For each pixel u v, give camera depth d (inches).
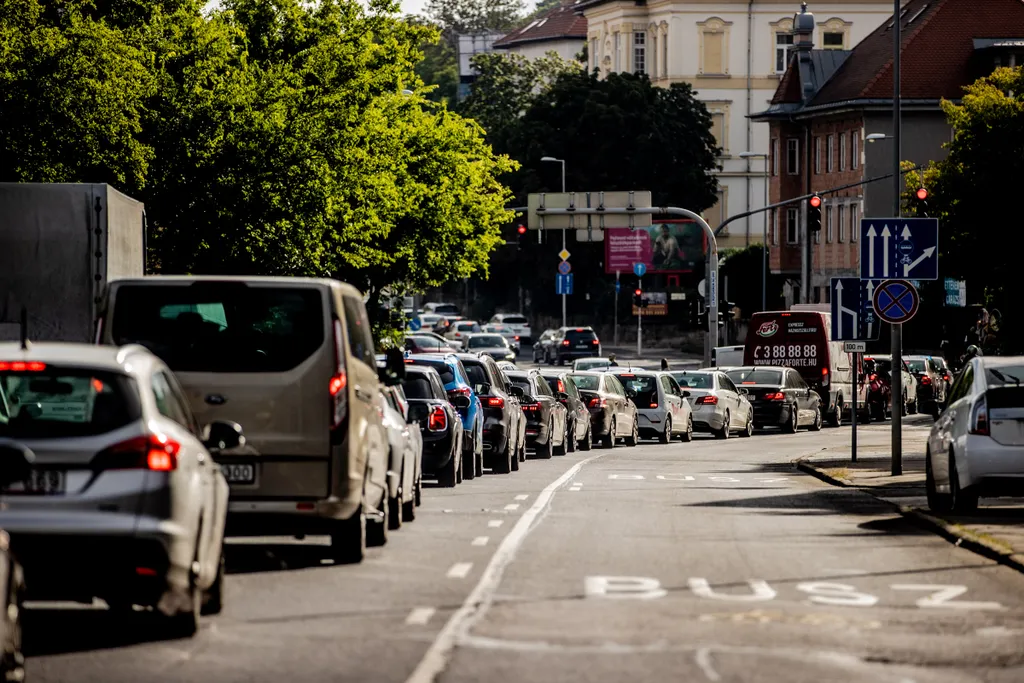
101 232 2103.8
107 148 3095.5
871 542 1771.7
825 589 1379.2
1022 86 5054.1
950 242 5118.1
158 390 1107.9
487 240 5816.9
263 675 971.3
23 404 1142.3
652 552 1651.1
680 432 4574.3
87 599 1065.5
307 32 4239.7
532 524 1958.7
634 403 4441.4
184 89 3641.7
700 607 1263.5
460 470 2731.3
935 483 2148.1
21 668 847.7
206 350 1449.3
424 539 1770.4
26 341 1089.4
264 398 1441.9
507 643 1087.6
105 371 1067.3
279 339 1453.0
